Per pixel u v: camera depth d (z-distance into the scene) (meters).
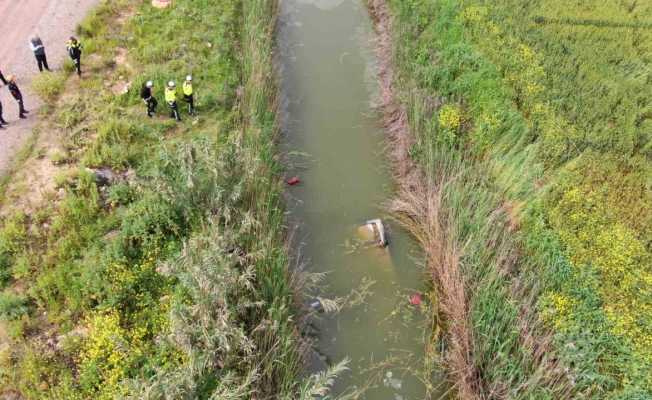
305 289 15.84
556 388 12.60
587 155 18.23
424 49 22.44
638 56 22.83
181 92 20.33
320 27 26.44
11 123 18.30
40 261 14.48
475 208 16.56
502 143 18.38
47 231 15.19
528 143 18.47
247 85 20.53
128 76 20.80
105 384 12.07
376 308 15.84
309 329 15.11
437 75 21.19
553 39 23.50
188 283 12.29
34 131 18.11
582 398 12.33
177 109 19.06
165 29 23.09
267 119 19.70
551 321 13.91
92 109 19.12
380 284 16.44
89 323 13.26
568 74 21.62
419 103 19.64
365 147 20.62
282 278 14.70
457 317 14.67
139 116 19.22
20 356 12.55
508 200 16.78
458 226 16.03
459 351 14.00
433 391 14.08
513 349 13.65
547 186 16.75
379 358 14.72
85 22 22.61
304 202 18.56
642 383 12.63
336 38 25.83
